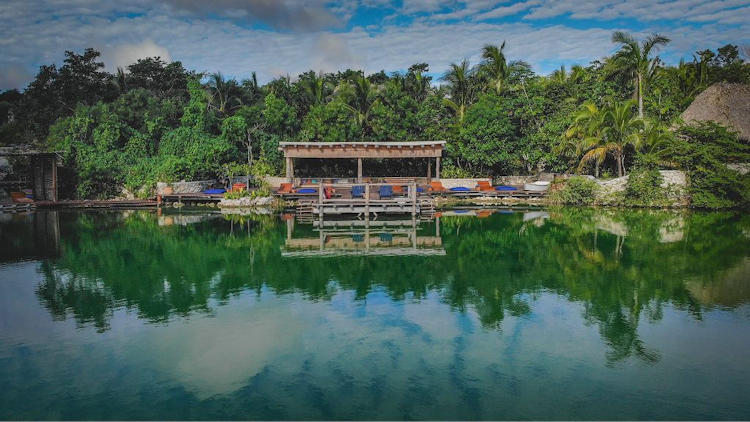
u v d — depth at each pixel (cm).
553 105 3684
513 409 717
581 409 715
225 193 3291
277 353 911
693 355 879
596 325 1027
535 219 2548
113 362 880
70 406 740
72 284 1365
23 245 1928
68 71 4997
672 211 2750
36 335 999
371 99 3925
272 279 1409
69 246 1906
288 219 2642
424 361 872
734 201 2753
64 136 3841
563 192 3153
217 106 4650
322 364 866
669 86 3716
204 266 1566
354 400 747
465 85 3981
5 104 5550
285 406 734
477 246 1864
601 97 3547
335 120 3762
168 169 3469
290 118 4119
